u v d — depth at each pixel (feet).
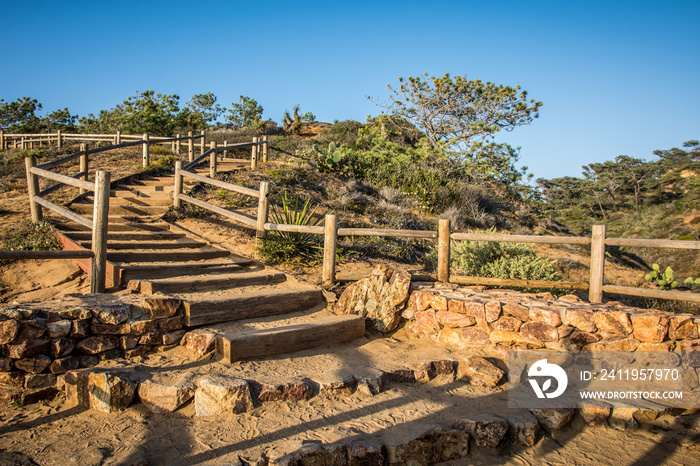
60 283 20.98
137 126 95.50
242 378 14.42
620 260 51.21
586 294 28.22
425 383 16.42
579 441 14.26
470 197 55.67
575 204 178.81
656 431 14.83
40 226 25.58
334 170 55.11
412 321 20.68
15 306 14.73
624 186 162.91
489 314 18.69
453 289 21.58
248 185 41.73
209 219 32.86
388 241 34.19
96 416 12.97
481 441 13.23
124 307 15.44
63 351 14.23
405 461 12.13
